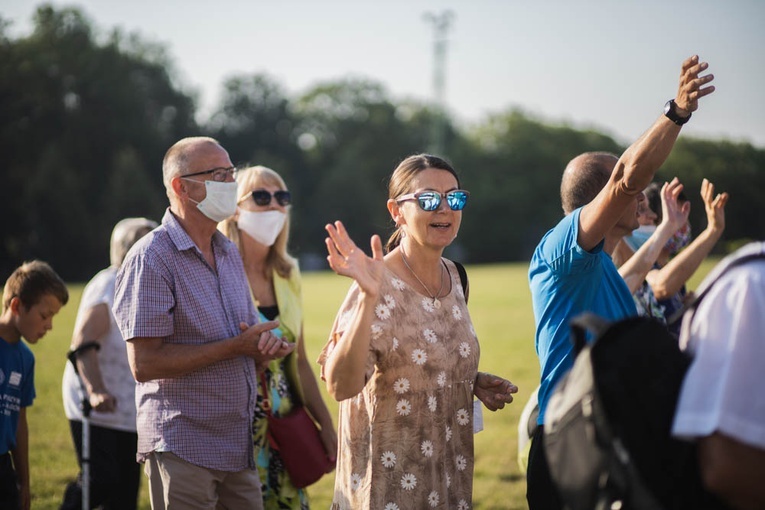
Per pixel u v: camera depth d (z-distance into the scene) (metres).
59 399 21.11
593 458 4.78
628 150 6.48
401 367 7.20
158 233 8.24
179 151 8.52
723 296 4.48
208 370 8.10
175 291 8.09
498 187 192.62
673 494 4.54
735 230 65.69
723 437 4.23
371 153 196.50
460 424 7.58
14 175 120.69
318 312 46.19
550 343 7.34
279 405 10.05
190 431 8.02
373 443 7.15
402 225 7.66
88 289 10.55
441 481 7.26
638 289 9.17
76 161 132.88
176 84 166.25
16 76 134.12
